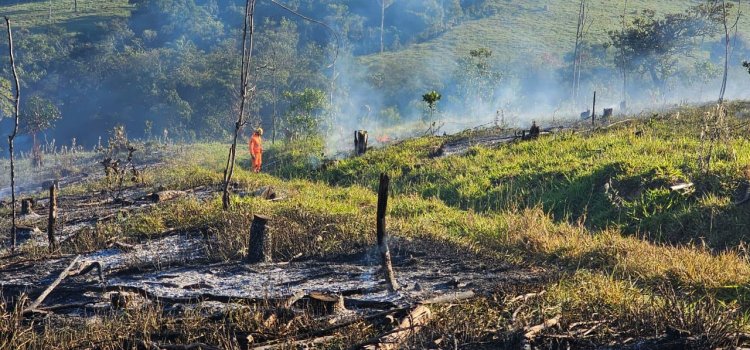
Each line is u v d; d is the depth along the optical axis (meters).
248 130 53.34
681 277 8.52
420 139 24.59
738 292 7.95
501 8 99.62
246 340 6.64
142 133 66.75
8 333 7.14
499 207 15.49
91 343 6.94
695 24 52.50
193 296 8.52
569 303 7.32
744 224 11.99
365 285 8.66
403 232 11.48
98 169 29.19
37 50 85.56
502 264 9.69
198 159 28.73
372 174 20.69
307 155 24.73
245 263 10.34
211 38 95.31
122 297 8.23
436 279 8.83
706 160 14.80
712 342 6.05
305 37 93.19
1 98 55.62
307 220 12.19
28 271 10.80
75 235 13.27
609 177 15.17
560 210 14.98
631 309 6.93
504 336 6.34
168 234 12.66
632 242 10.44
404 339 6.34
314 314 7.36
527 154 19.06
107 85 73.62
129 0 117.56
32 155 37.62
